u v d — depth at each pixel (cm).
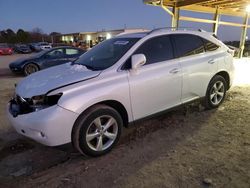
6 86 856
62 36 7069
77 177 290
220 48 506
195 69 440
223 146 351
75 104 301
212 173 286
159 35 407
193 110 506
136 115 369
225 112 492
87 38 5400
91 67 369
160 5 1136
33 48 4212
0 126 458
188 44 444
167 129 419
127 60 361
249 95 620
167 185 266
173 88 408
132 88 353
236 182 268
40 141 306
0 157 350
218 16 1393
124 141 381
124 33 457
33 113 303
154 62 388
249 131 399
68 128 302
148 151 344
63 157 343
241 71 1059
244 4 1258
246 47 2503
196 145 356
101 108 324
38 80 347
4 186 281
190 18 1274
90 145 324
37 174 304
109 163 318
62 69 388
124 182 275
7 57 2619
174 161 314
